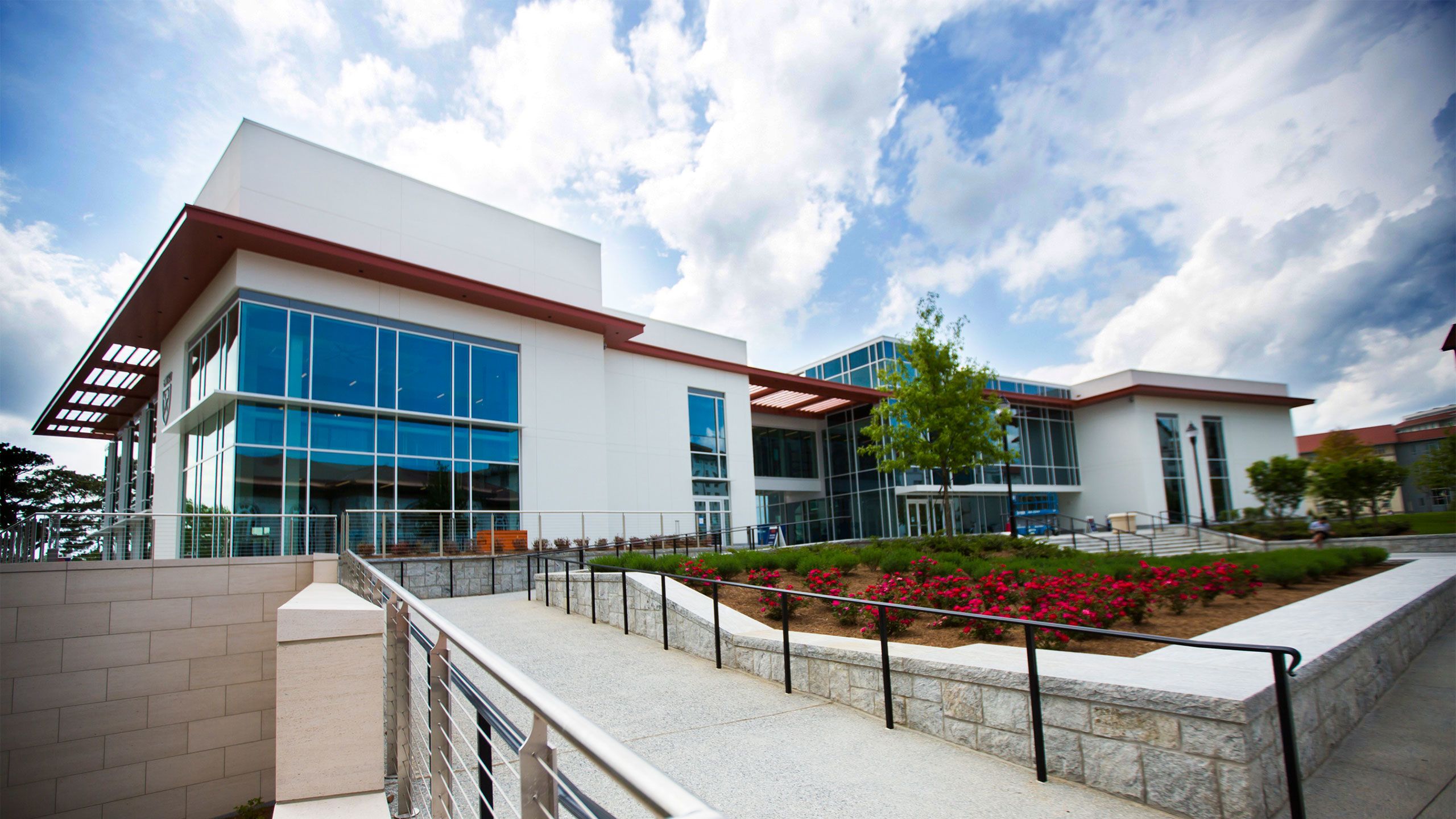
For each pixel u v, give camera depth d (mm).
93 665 10211
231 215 15758
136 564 10641
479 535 18516
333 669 3838
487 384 20500
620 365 24891
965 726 5191
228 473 16016
